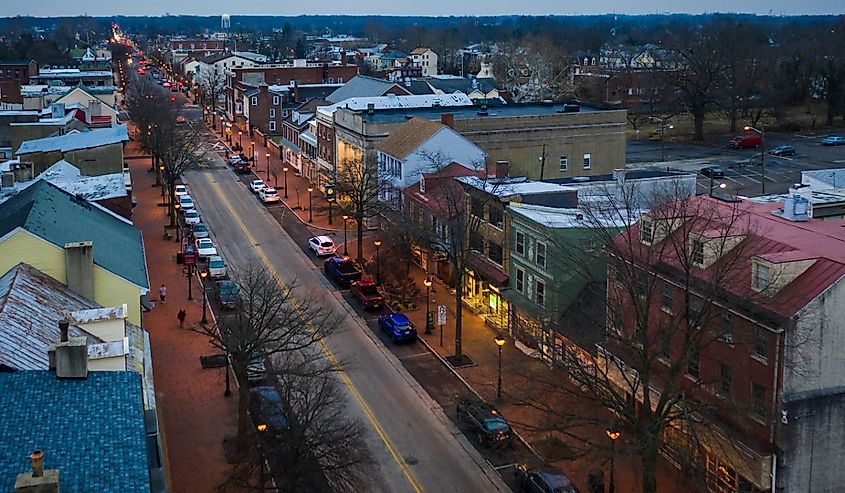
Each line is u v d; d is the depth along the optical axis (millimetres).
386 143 85188
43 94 133000
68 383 25953
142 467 22469
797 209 43312
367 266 74312
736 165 121312
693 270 40250
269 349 48250
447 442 44250
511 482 40469
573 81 193000
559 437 44250
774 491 36000
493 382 51000
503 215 58906
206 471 40531
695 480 38562
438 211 65562
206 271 72250
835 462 36688
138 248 50312
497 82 185375
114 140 81438
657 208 46375
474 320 61938
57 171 69812
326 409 46281
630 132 157250
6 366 27891
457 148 79812
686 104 153125
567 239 51188
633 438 36531
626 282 37688
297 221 92938
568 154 92312
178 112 157500
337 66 187375
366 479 39938
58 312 35125
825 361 35750
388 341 58156
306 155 117375
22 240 39406
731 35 192750
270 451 37031
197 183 115062
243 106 158375
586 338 47844
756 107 166875
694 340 35375
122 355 28828
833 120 161375
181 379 51438
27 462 21906
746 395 37250
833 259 36344
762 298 36500
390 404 48562
